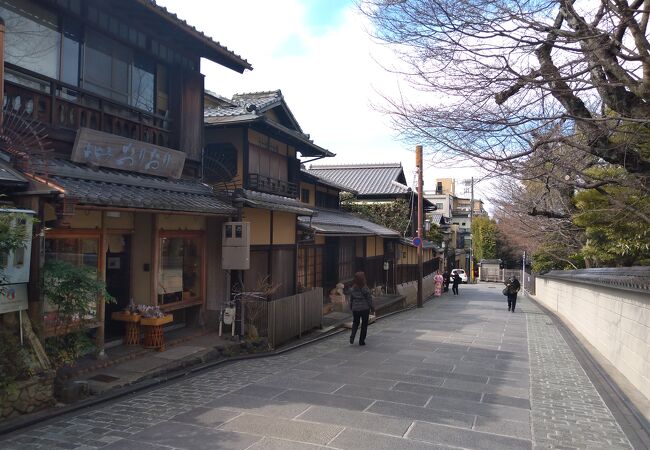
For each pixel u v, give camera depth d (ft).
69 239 25.17
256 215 39.40
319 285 59.11
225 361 28.91
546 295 81.71
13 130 22.00
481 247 188.14
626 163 19.34
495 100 17.60
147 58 31.78
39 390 18.58
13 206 18.83
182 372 25.59
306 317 40.34
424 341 38.68
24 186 19.08
